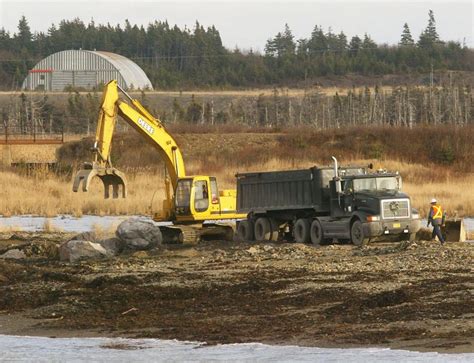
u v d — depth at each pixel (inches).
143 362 2108.8
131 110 4633.4
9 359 2170.3
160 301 2807.6
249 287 2930.6
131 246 3993.6
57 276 3265.3
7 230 5196.9
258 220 4525.1
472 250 3577.8
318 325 2416.3
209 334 2373.3
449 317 2422.5
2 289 3115.2
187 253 3855.8
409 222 4003.4
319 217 4249.5
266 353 2154.3
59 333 2468.0
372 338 2261.3
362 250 3725.4
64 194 7396.7
